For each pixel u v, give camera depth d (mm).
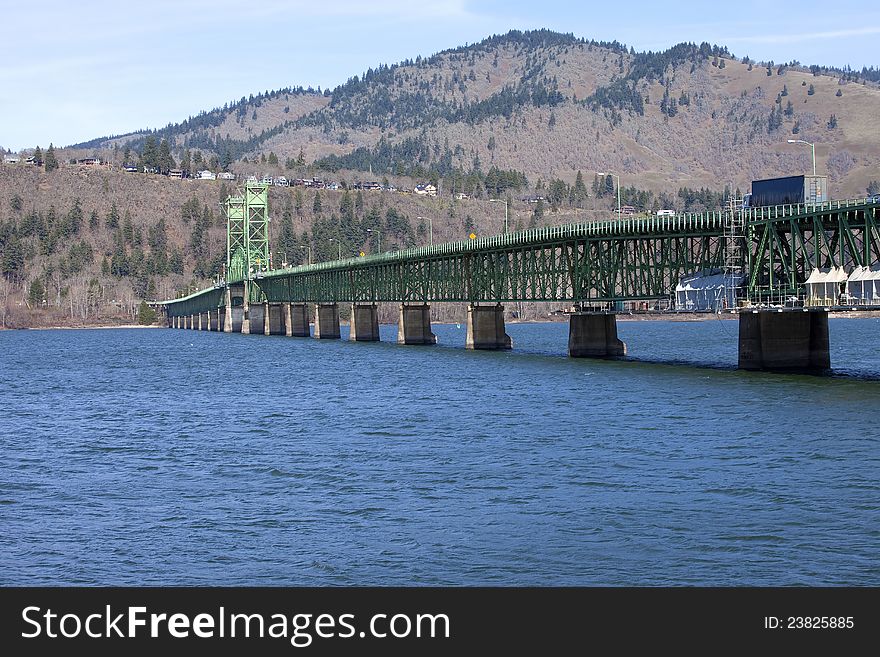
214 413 94000
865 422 73312
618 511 49969
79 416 94438
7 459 69250
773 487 54125
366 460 65188
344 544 46031
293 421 86000
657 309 131250
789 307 102688
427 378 123438
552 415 83812
